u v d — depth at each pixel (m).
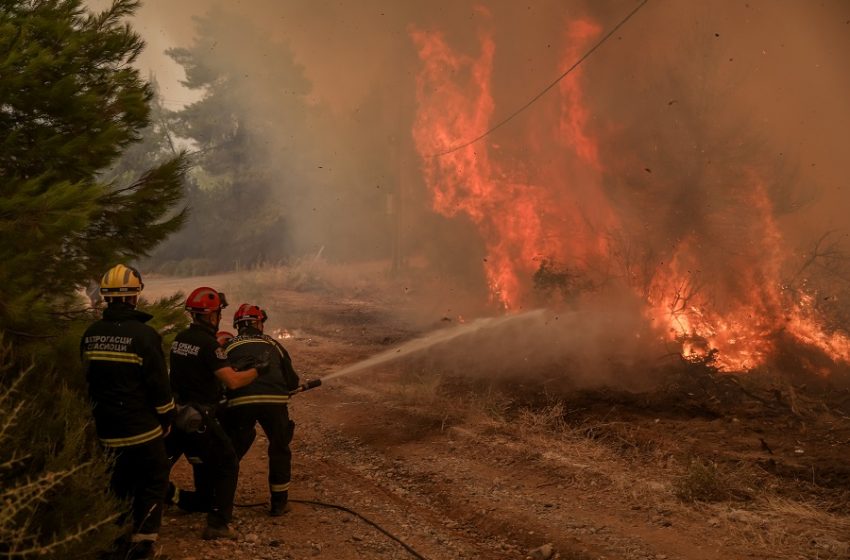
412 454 7.93
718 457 7.55
